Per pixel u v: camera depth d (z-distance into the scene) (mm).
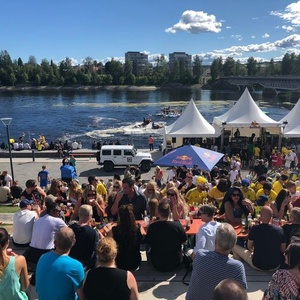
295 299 3457
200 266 4199
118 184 10438
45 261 4152
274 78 132625
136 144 41969
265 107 89688
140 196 8117
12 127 60188
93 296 3840
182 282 6000
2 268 4059
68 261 4121
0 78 173875
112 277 3855
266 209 6062
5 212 12359
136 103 100750
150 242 6203
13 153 30469
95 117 69812
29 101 110188
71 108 87438
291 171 21516
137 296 3951
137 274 6273
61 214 8172
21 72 177500
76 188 10359
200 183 11062
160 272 6301
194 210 8875
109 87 180750
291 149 25344
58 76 179000
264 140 29031
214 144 28719
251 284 5879
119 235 5844
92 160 29516
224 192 10641
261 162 20156
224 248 4184
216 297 2531
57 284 4008
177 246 6141
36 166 27281
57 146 32688
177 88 189625
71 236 4215
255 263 6133
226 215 7641
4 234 4109
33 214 7293
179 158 12977
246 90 28078
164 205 6164
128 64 189000
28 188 9992
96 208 8148
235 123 26391
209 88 189500
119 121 63781
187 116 27438
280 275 3580
